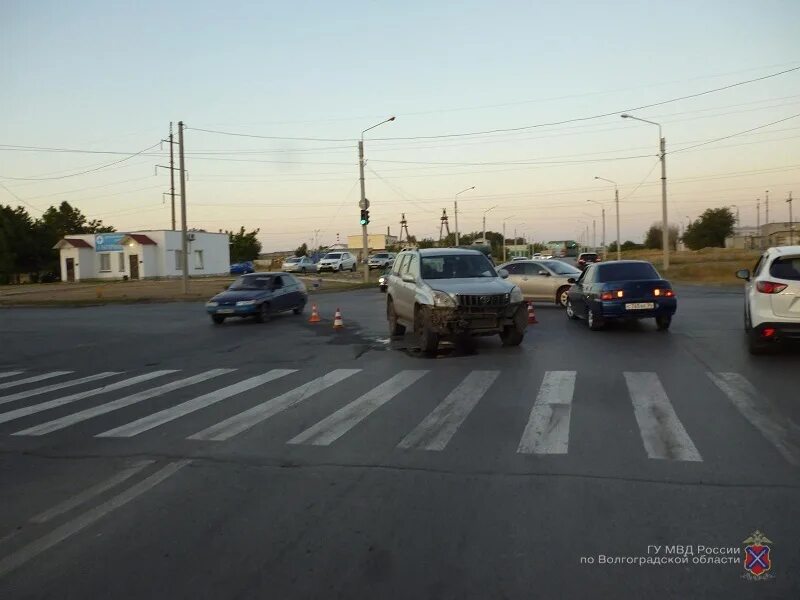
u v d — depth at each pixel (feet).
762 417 25.91
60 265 234.58
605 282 53.88
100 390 36.94
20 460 23.61
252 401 32.07
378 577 14.01
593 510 17.19
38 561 15.25
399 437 24.62
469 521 16.69
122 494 19.54
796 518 16.51
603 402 29.07
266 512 17.71
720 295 92.58
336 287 139.23
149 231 204.64
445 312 43.96
